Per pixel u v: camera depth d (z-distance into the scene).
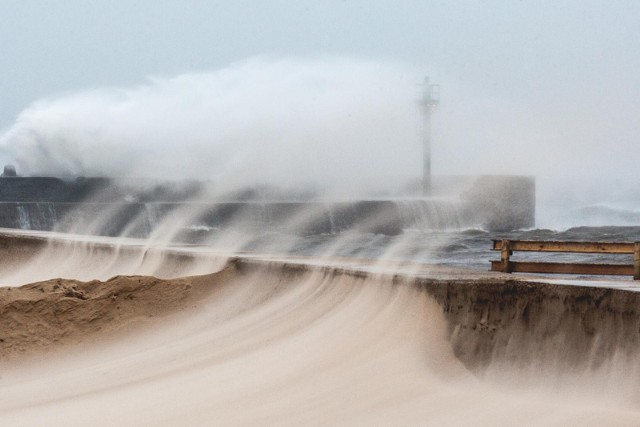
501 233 172.12
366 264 63.47
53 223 154.00
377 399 38.00
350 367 43.34
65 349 56.06
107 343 57.00
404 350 45.03
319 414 36.28
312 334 50.59
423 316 47.53
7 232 114.50
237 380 42.88
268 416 36.41
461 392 39.12
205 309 62.47
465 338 44.41
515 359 41.91
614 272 52.88
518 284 43.84
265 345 50.34
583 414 34.53
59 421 37.88
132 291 62.47
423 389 39.34
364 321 50.28
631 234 166.50
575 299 41.28
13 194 178.75
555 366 40.41
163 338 57.12
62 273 91.31
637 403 35.66
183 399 40.12
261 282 65.38
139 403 40.03
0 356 54.69
